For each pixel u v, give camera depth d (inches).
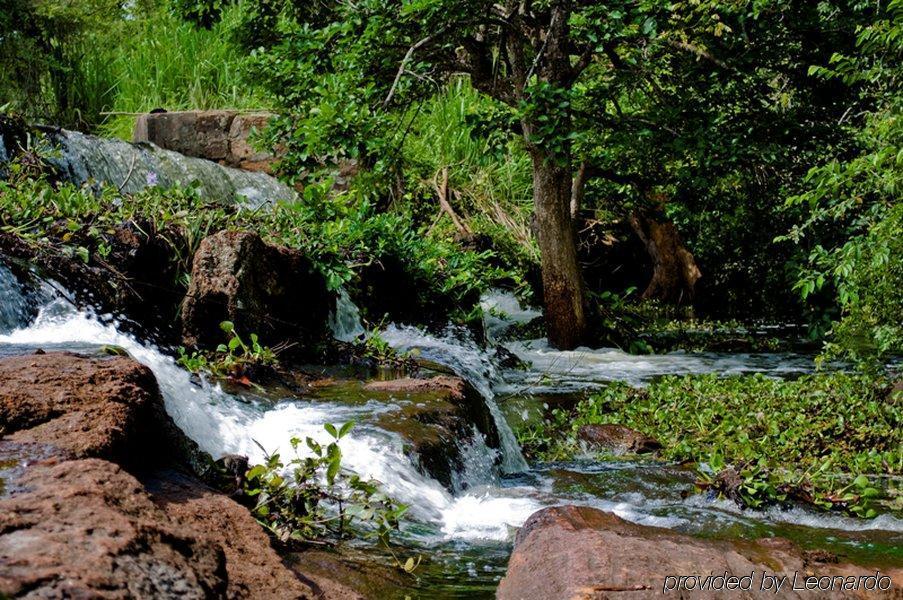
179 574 110.4
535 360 504.1
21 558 100.0
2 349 233.6
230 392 259.0
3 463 132.4
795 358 539.5
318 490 181.6
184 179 538.9
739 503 240.7
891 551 199.6
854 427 325.7
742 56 487.5
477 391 318.7
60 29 775.7
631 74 507.2
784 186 588.4
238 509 148.2
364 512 178.5
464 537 202.2
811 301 645.9
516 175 753.6
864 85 506.9
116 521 113.1
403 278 451.8
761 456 294.8
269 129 498.9
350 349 355.9
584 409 377.4
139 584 103.3
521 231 700.7
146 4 847.1
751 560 164.7
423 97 546.6
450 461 249.4
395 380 308.3
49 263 287.0
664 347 579.5
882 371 392.2
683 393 387.9
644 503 245.1
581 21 516.7
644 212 706.2
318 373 317.7
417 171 721.0
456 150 750.5
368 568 164.1
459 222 668.7
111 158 493.4
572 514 183.9
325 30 479.5
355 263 418.9
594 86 568.7
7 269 271.6
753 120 521.0
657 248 735.1
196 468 173.2
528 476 283.7
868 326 351.3
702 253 733.3
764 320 715.4
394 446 231.0
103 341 265.9
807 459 299.7
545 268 538.9
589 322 557.0
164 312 314.5
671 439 333.4
